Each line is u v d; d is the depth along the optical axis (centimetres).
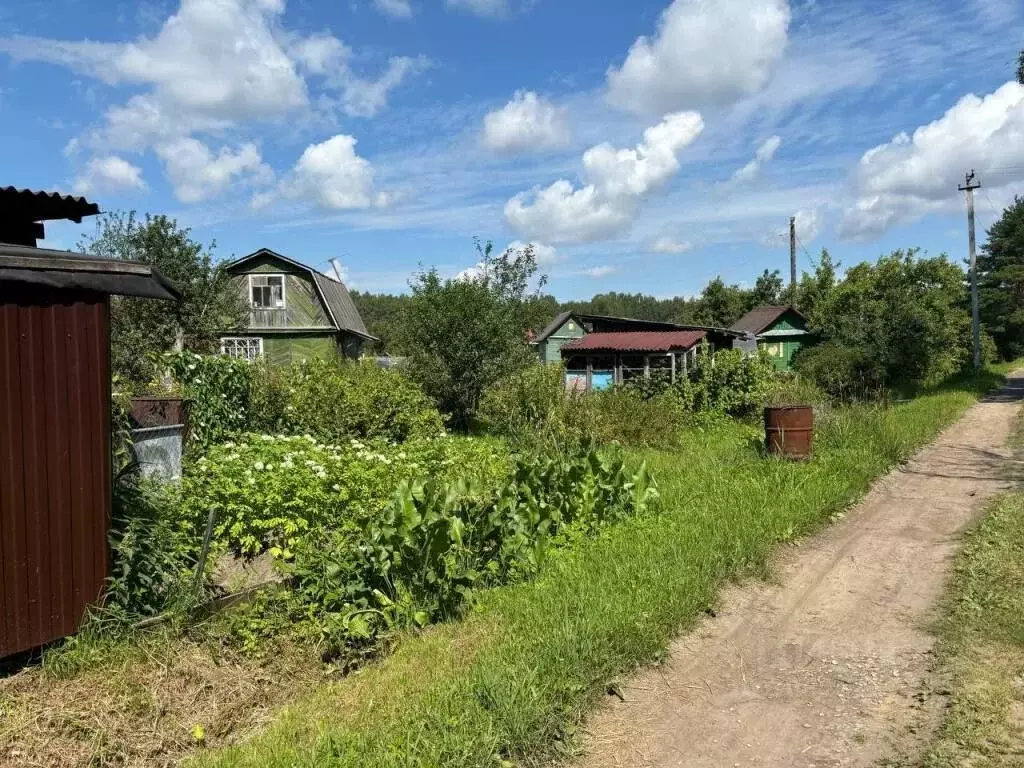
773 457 1115
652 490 816
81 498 479
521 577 607
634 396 1608
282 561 608
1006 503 855
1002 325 5306
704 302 5619
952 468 1148
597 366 2900
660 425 1466
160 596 534
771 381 1947
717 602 573
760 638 517
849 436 1229
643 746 378
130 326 1822
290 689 481
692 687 443
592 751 372
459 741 352
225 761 372
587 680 422
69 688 441
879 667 464
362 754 352
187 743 418
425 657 475
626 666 454
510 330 1812
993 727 378
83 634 474
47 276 451
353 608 541
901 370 2689
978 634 495
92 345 486
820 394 1891
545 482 723
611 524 753
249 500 667
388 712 399
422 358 1747
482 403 1672
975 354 3416
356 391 1291
